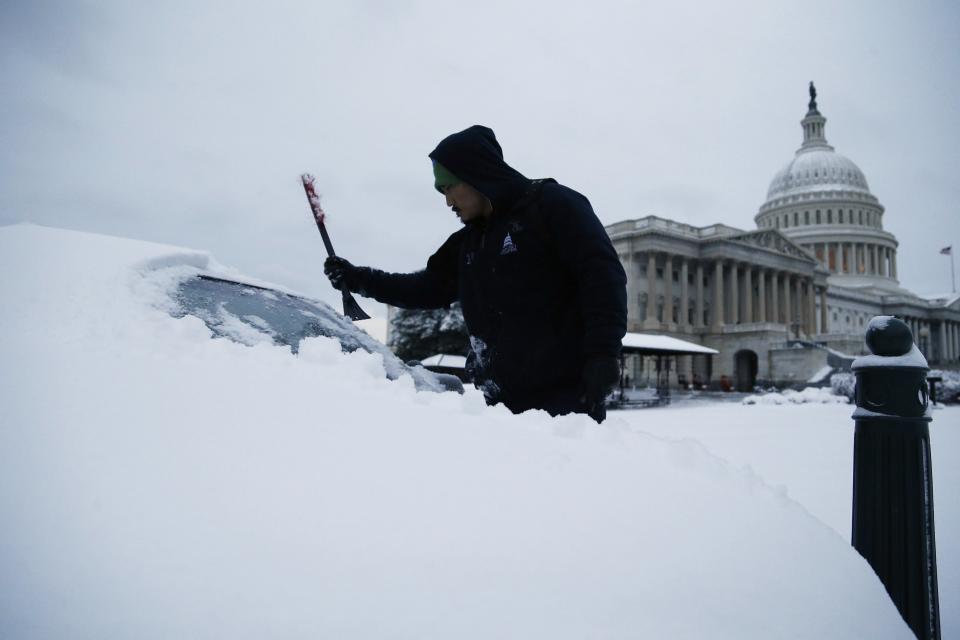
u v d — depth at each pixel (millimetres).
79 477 997
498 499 1139
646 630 901
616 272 2203
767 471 7836
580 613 902
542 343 2365
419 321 33562
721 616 971
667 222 67125
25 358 1352
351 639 792
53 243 2156
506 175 2432
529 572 960
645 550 1066
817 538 1293
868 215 100875
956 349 108500
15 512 906
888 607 1202
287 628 791
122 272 2000
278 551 917
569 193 2357
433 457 1256
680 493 1286
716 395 49781
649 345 31844
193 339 1698
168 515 953
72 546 866
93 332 1570
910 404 1950
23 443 1054
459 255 2691
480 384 2623
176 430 1178
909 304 97562
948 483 6793
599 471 1312
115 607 785
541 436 1469
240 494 1031
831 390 34688
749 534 1202
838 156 104188
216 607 804
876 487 1969
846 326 94188
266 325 2256
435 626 833
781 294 76375
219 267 2621
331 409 1399
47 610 769
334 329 2562
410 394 1717
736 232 69688
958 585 3404
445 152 2445
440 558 957
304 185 2990
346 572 898
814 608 1068
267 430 1245
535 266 2350
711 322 69625
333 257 2975
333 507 1038
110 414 1187
